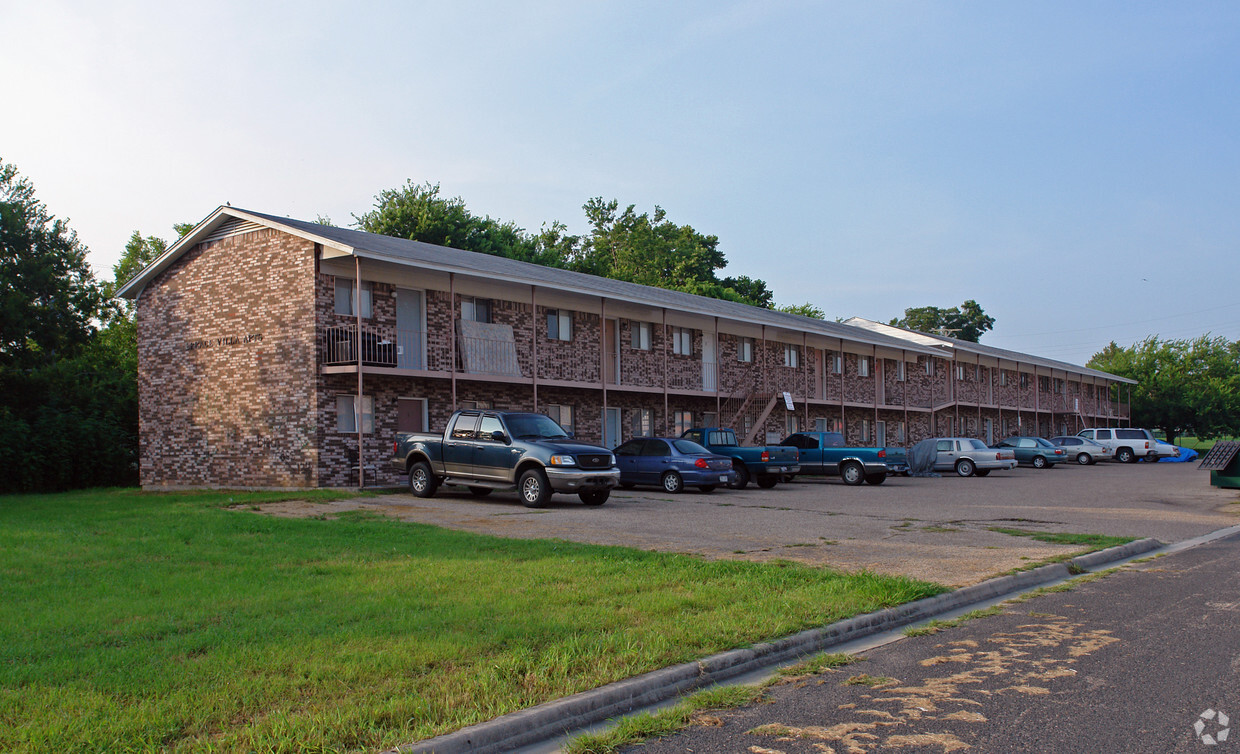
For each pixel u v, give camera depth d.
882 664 6.84
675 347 33.47
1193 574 10.88
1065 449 45.06
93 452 28.34
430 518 15.82
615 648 6.76
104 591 8.64
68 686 5.59
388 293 23.67
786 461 25.33
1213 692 5.96
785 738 5.17
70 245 33.59
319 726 4.96
